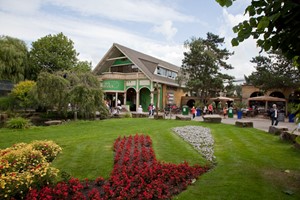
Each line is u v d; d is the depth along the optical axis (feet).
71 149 26.91
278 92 103.04
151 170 17.72
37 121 60.85
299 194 14.47
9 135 37.17
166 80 115.44
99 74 115.55
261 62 92.22
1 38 97.96
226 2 9.25
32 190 13.52
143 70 102.12
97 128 47.93
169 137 35.70
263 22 9.08
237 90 163.12
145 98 113.70
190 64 101.09
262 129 47.32
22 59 95.81
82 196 13.75
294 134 30.60
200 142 31.99
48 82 58.70
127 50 113.09
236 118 81.35
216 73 100.53
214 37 103.09
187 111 87.92
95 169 19.56
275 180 16.90
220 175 18.12
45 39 122.62
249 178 17.31
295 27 10.77
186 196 14.29
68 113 68.80
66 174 16.63
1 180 12.89
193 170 18.80
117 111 84.43
